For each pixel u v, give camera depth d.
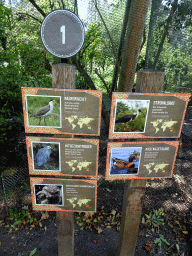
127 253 2.11
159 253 2.43
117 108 1.46
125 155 1.62
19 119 4.17
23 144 3.98
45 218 2.86
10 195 3.16
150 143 1.60
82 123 1.51
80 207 1.82
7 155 3.55
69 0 3.38
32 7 4.16
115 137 1.54
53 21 1.33
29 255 2.35
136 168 1.67
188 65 2.94
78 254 2.40
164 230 2.73
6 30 3.03
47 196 1.77
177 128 1.57
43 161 1.62
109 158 1.61
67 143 1.56
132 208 1.87
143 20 2.71
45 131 1.52
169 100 1.48
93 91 1.41
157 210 3.05
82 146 1.58
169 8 2.71
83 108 1.46
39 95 1.42
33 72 3.43
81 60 4.22
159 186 3.56
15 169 3.50
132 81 3.22
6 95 3.42
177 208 3.10
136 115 1.49
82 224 2.81
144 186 1.79
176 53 2.91
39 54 3.25
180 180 3.71
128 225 1.94
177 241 2.58
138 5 2.59
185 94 1.47
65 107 1.46
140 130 1.54
